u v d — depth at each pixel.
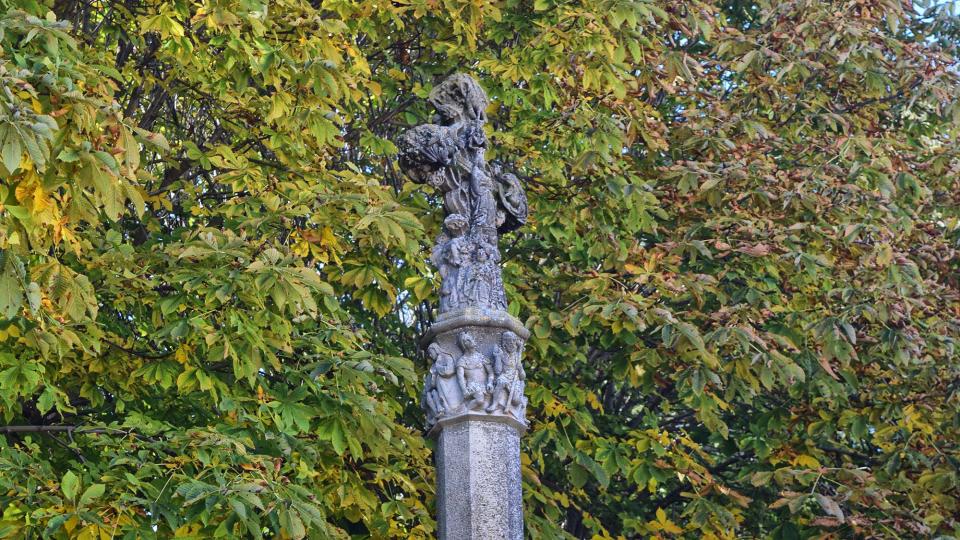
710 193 16.58
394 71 16.30
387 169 17.66
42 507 10.02
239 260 11.72
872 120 19.50
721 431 15.39
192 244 11.72
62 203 8.99
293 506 10.26
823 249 17.25
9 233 8.82
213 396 11.62
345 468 13.05
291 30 13.70
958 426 16.34
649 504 19.31
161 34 12.86
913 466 16.44
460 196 10.24
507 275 15.93
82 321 10.83
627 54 17.11
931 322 17.05
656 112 17.14
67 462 11.43
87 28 14.80
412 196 15.20
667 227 17.53
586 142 16.22
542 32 15.93
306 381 11.91
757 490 18.44
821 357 15.55
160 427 11.16
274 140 13.58
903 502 16.69
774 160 18.20
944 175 18.83
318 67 12.87
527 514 14.62
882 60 18.12
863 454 18.09
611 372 16.73
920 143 20.00
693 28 17.84
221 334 11.53
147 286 12.02
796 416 16.98
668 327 14.47
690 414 19.62
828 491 16.69
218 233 11.82
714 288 15.79
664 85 16.97
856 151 18.05
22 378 10.59
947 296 17.53
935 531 15.79
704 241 16.91
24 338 10.21
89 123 8.62
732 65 17.97
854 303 16.16
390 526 12.97
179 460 10.72
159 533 10.42
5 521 9.62
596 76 15.52
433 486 13.83
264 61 12.69
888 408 16.81
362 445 13.29
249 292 11.66
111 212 8.57
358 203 12.68
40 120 7.99
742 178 16.59
